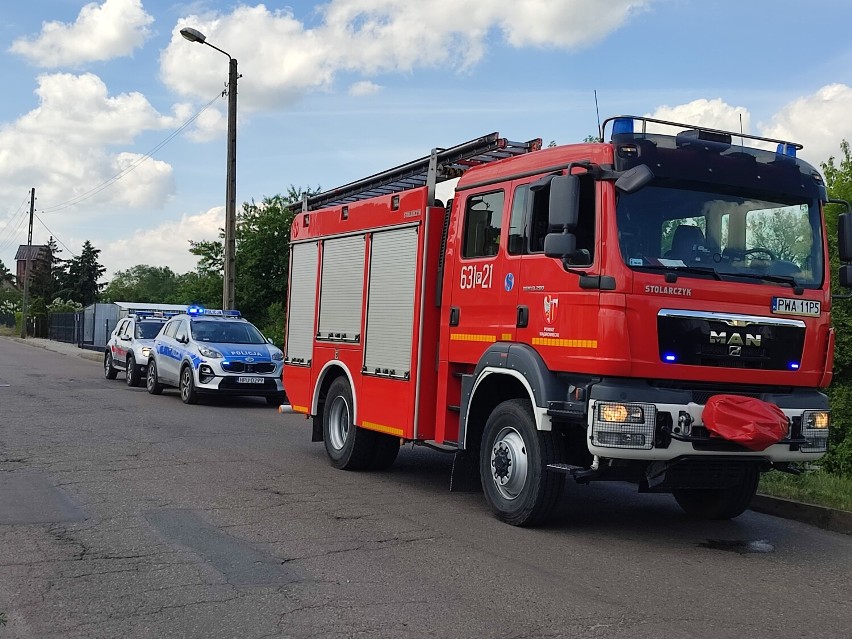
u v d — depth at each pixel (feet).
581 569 19.69
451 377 26.89
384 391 29.68
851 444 32.37
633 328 20.80
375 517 24.58
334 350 33.53
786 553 22.15
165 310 83.66
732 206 22.68
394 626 15.46
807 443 22.53
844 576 20.01
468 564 19.75
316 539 21.76
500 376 24.48
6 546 20.47
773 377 22.24
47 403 53.16
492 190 25.52
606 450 20.70
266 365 57.16
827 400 23.21
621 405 20.67
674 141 22.12
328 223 35.09
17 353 122.62
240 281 93.25
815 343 22.99
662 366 20.97
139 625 15.33
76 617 15.71
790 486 28.66
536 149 26.23
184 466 32.07
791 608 17.33
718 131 23.13
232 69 76.89
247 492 27.63
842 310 33.24
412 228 28.84
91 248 295.07
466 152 27.35
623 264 20.92
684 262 21.76
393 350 29.37
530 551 21.18
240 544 21.04
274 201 95.04
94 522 22.91
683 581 19.03
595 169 21.50
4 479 28.50
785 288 22.56
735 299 21.86
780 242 23.24
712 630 15.75
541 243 23.22
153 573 18.51
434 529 23.24
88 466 31.35
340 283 33.60
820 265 23.66
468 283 26.09
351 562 19.69
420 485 30.04
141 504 25.22
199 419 47.88
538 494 22.88
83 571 18.58
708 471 22.17
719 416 20.79
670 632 15.53
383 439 32.35
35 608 16.19
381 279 30.55
